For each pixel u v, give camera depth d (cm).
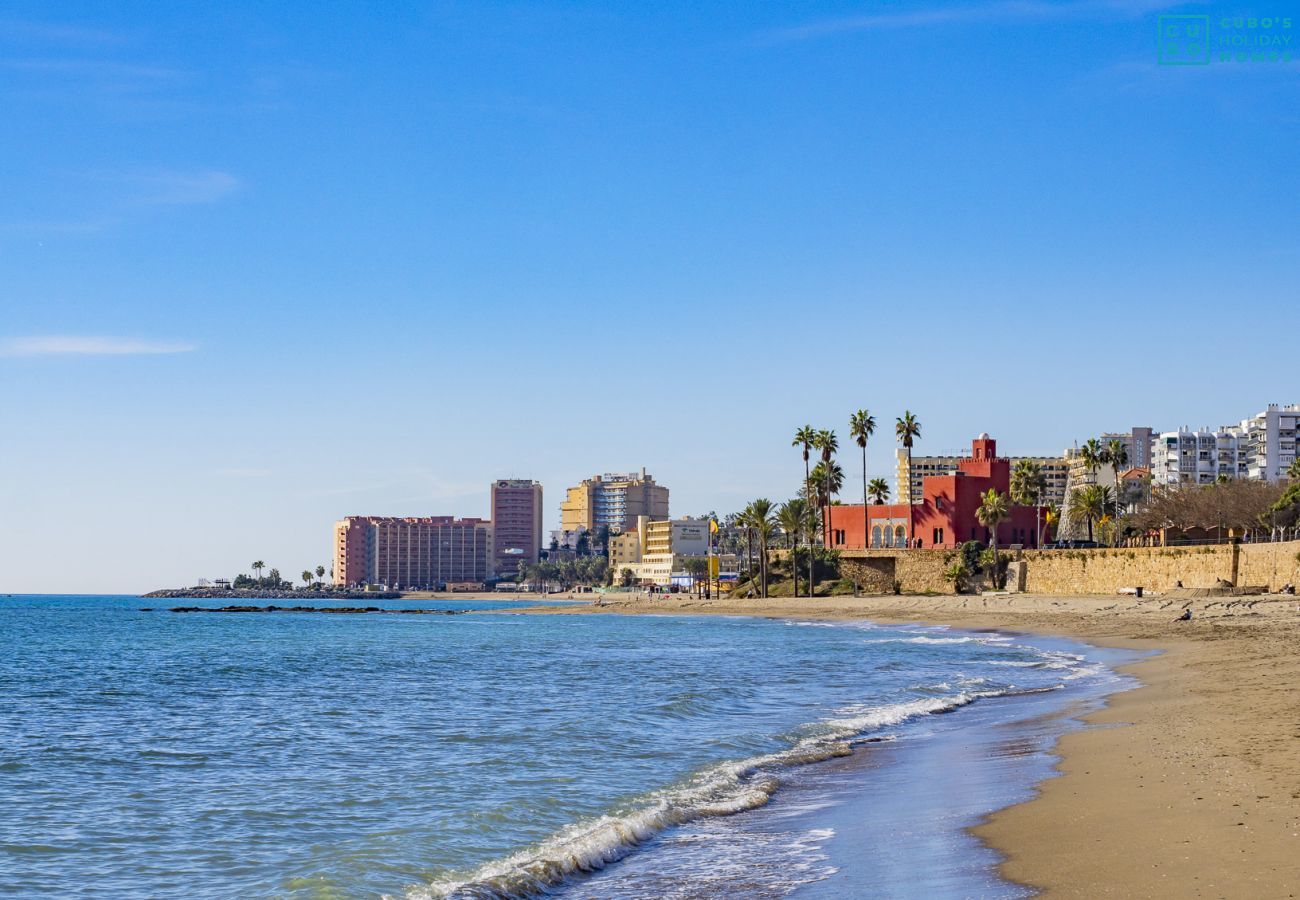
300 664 7200
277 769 3036
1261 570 10225
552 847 2038
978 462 15712
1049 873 1642
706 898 1686
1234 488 13562
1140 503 19050
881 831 2050
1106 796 2166
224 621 18312
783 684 5088
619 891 1755
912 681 5141
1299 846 1652
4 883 1930
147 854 2122
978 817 2094
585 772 2850
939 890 1616
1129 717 3369
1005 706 3956
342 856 2047
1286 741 2638
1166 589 11594
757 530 18525
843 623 12462
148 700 4994
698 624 13725
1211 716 3200
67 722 4200
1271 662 4872
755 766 2842
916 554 15162
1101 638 7894
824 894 1653
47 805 2580
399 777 2848
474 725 3828
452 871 1936
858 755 2986
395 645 9738
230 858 2081
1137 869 1609
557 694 4847
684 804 2391
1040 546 15300
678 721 3812
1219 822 1841
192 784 2834
